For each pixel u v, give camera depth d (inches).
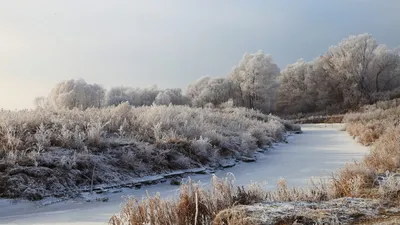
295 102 2965.1
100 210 288.8
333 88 2812.5
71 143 420.2
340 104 2655.0
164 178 419.5
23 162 354.0
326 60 2807.6
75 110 632.4
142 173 416.5
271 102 2797.7
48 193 325.7
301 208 193.3
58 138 420.5
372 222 169.2
